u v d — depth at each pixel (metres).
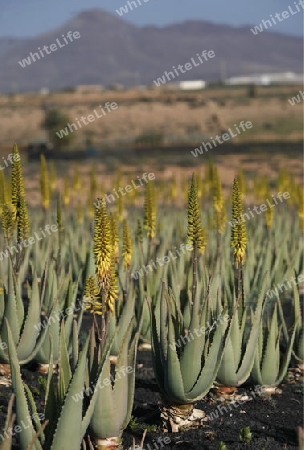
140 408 9.84
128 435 8.75
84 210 27.25
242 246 9.20
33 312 10.12
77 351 7.74
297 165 63.94
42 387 10.03
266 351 10.02
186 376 8.54
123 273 12.83
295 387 10.68
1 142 100.44
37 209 30.11
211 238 17.89
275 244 16.14
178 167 64.69
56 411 7.06
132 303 10.45
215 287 10.24
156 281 12.82
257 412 9.62
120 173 22.23
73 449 6.85
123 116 120.94
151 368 11.69
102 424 7.61
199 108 123.38
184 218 24.30
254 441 8.52
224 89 169.25
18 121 121.19
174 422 8.90
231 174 59.19
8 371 10.44
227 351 9.46
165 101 134.38
